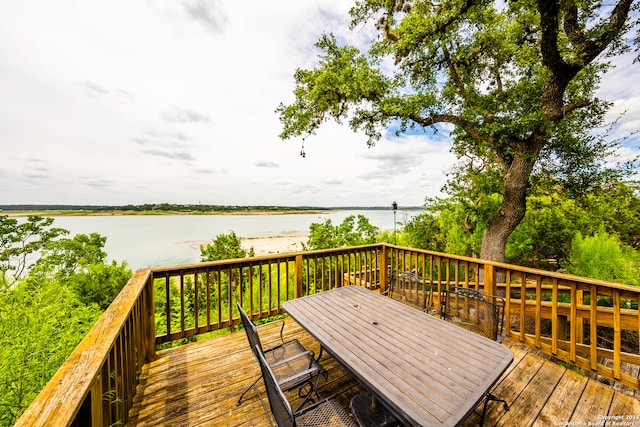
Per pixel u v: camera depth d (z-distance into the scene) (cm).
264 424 197
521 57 704
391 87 764
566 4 494
